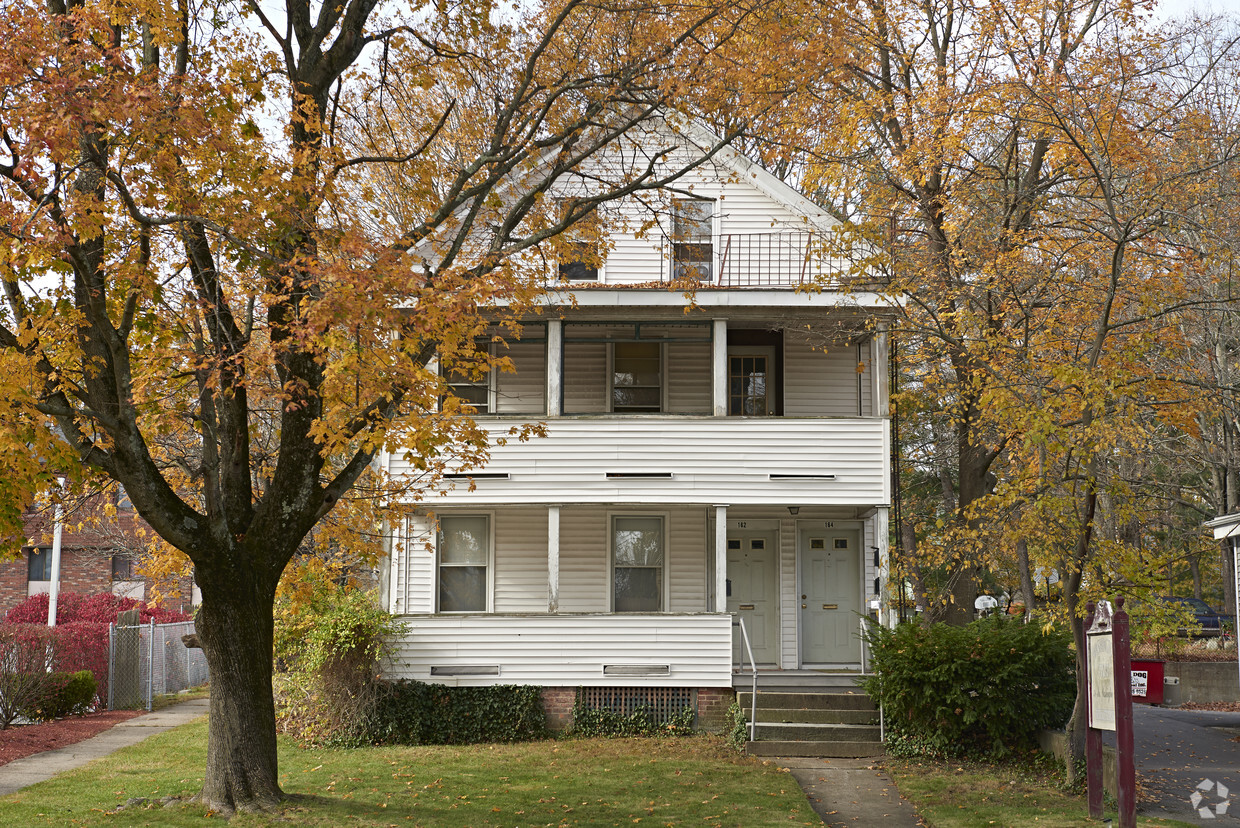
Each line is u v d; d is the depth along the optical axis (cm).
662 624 1792
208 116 989
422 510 1870
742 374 2042
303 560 1767
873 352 1870
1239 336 2045
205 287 1096
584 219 1459
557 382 1844
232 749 1120
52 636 1977
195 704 2264
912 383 2380
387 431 1088
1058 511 1254
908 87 1861
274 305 1100
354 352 908
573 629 1791
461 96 1516
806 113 1526
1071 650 1543
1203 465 2508
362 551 1289
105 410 1028
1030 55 1525
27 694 1822
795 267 1959
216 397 1101
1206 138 1741
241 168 1040
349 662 1717
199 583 1120
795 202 1980
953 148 1622
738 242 1973
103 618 2878
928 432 2650
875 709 1667
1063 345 1462
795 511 2009
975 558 1717
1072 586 1301
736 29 1244
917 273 1666
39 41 862
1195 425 1433
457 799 1220
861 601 1986
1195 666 2381
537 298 1484
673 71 1281
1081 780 1327
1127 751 1080
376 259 980
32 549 3522
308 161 1046
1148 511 1451
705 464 1820
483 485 1822
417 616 1783
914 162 1683
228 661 1123
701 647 1784
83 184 1009
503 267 1114
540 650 1783
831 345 2028
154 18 948
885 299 1727
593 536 1978
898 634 1596
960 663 1524
